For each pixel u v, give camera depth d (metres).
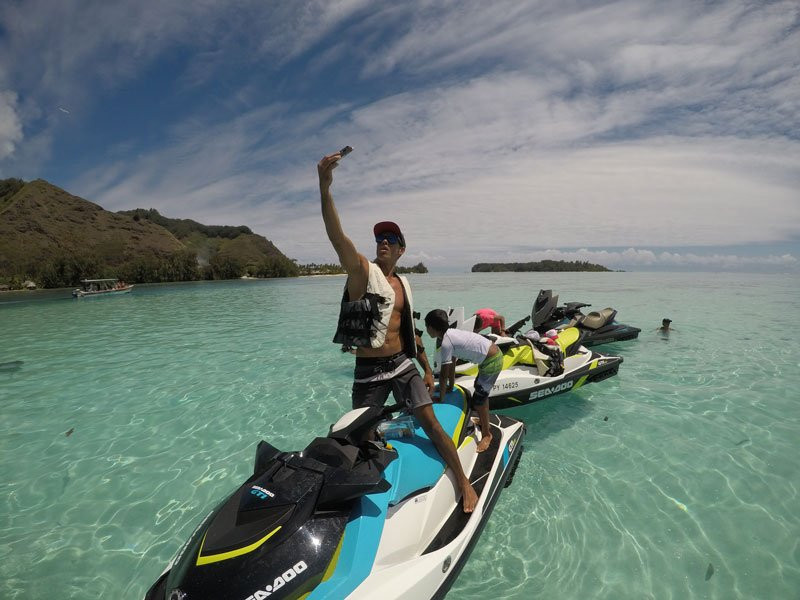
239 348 10.16
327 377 7.53
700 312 14.73
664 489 3.84
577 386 6.06
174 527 3.53
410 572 2.32
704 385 6.59
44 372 8.29
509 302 18.12
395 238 3.11
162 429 5.45
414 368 3.08
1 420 5.84
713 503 3.63
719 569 2.92
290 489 2.23
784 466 4.19
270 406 6.15
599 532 3.29
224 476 4.29
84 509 3.78
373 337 2.87
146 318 16.59
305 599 1.99
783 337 10.15
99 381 7.59
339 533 2.25
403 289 3.13
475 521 2.93
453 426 3.44
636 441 4.74
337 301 22.72
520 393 5.42
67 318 17.17
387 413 2.62
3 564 3.11
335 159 2.49
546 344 5.89
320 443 2.48
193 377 7.71
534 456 4.43
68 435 5.32
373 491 2.38
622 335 8.95
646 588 2.76
